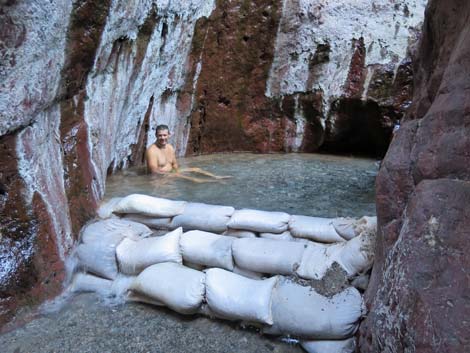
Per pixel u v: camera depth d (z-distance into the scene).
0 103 2.37
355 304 2.24
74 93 3.31
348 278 2.48
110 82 4.19
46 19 2.49
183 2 5.11
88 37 3.09
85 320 2.58
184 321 2.59
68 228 3.05
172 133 6.52
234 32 6.61
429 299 1.59
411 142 2.16
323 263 2.54
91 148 3.81
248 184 4.96
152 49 4.86
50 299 2.74
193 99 6.66
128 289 2.84
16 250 2.61
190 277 2.62
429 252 1.69
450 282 1.59
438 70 2.40
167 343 2.38
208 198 4.33
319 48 6.91
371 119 7.14
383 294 1.90
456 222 1.69
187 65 6.17
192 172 5.46
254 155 7.16
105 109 4.22
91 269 2.98
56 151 3.11
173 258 2.86
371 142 7.46
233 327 2.52
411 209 1.85
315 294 2.36
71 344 2.35
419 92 3.02
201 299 2.56
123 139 5.38
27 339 2.38
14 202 2.62
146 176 5.22
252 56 6.88
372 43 6.80
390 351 1.73
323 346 2.24
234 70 6.87
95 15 3.08
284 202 4.26
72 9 2.78
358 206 4.18
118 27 3.74
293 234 3.04
